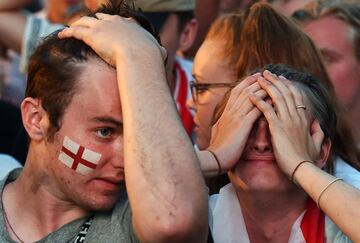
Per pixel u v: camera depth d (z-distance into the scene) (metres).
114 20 5.10
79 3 10.35
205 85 6.91
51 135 4.98
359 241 5.11
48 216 5.15
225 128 5.61
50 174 5.07
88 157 4.91
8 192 5.30
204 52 6.95
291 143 5.45
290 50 6.65
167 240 4.64
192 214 4.64
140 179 4.69
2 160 6.51
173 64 8.83
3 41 9.99
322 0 8.98
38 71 5.04
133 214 4.72
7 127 8.83
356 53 8.71
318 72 6.68
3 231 5.17
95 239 5.03
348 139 6.35
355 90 8.75
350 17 8.77
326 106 5.79
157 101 4.84
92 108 4.89
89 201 5.00
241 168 5.59
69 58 4.96
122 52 4.91
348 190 5.26
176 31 8.73
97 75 4.91
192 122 8.56
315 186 5.31
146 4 8.42
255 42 6.69
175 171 4.70
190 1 8.78
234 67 6.79
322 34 8.71
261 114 5.55
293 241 5.60
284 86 5.63
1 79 11.11
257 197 5.59
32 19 9.93
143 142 4.74
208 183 6.29
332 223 5.54
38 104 5.05
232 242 5.78
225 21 6.97
